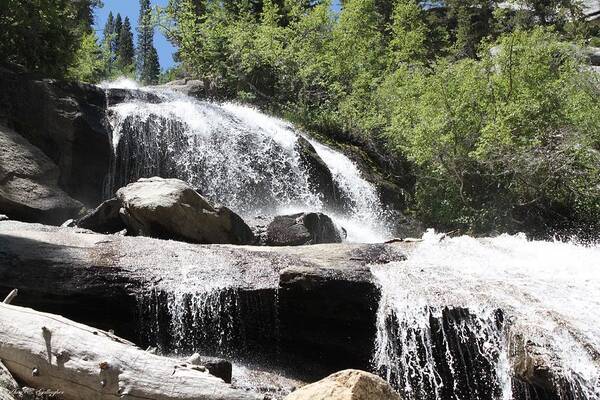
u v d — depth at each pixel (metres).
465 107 15.71
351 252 8.21
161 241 7.92
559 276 7.93
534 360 6.15
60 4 15.19
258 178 13.94
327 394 3.92
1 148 10.27
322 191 14.72
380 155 17.92
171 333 6.80
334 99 19.92
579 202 16.05
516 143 15.38
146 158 12.70
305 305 7.01
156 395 4.11
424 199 16.11
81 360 4.29
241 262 7.49
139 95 14.20
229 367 5.69
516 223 15.70
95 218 9.52
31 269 6.70
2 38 13.50
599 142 15.68
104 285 6.74
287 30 22.09
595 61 25.52
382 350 6.99
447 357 6.77
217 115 14.67
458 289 7.18
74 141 11.60
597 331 6.45
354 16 23.03
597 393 6.07
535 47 16.97
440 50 31.02
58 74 14.64
